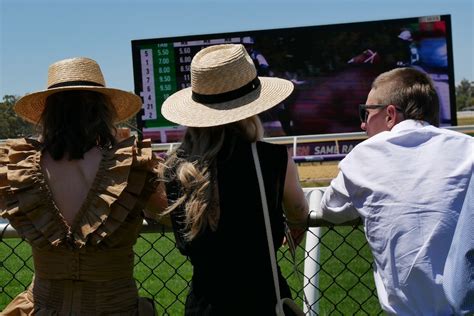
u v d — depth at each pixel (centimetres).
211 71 229
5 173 238
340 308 399
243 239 221
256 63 1708
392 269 213
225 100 231
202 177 220
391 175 217
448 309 209
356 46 1670
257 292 219
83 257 232
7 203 235
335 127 1680
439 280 208
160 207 241
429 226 210
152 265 631
